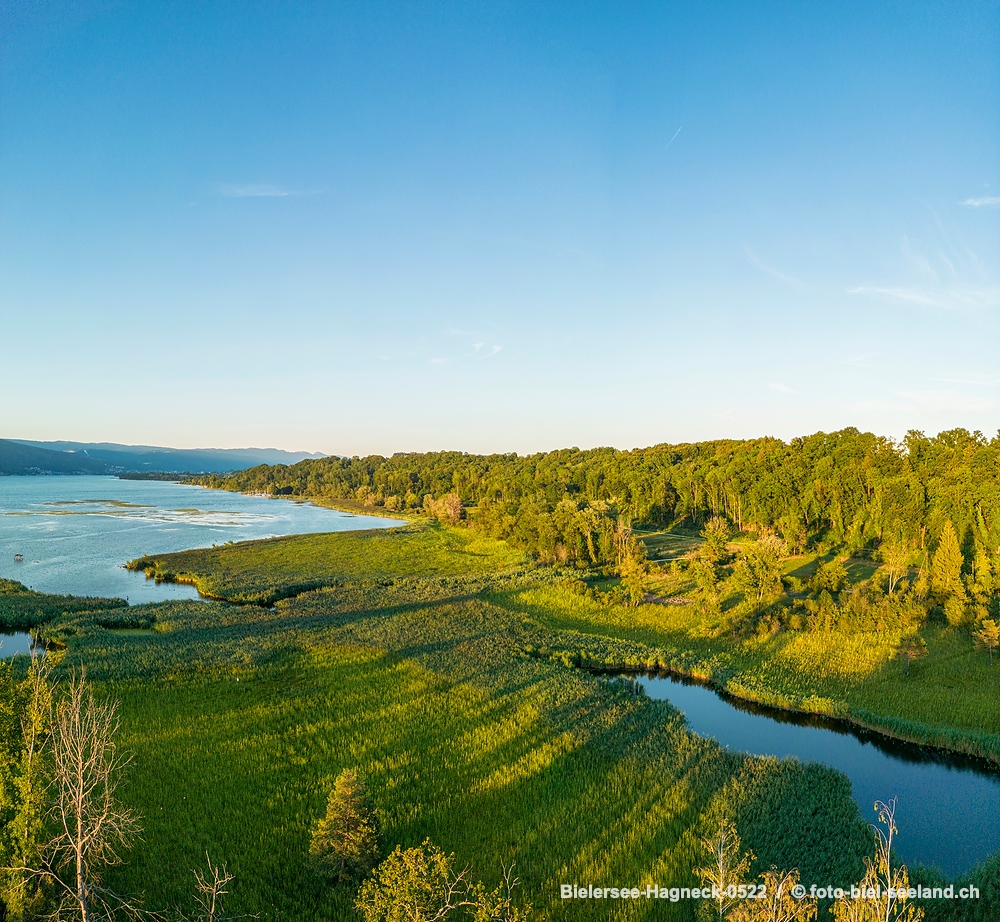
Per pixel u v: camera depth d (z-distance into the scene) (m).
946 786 40.09
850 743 46.38
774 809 36.09
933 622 68.00
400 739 44.06
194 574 104.19
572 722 47.03
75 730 24.61
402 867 24.09
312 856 30.34
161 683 53.66
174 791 37.31
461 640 67.44
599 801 36.78
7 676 25.19
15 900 23.23
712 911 25.05
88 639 66.12
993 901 28.14
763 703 53.12
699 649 66.81
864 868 30.86
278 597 90.94
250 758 41.19
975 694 51.97
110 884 29.06
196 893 28.75
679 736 44.91
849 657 60.88
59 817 29.81
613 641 68.38
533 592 90.25
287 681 55.38
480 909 24.08
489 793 37.47
